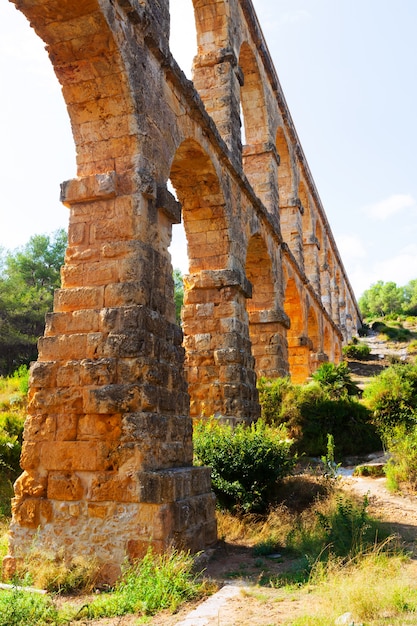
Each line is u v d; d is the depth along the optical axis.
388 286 119.94
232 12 18.36
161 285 10.21
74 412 8.95
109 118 10.28
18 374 24.48
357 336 69.88
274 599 6.73
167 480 8.31
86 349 9.20
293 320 28.23
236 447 12.16
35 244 50.41
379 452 17.58
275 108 25.19
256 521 11.13
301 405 18.44
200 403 14.91
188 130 12.80
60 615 6.50
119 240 9.79
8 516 12.26
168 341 9.94
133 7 10.12
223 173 15.52
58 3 9.32
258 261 21.50
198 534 8.93
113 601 6.88
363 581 6.50
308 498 12.34
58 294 9.77
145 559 7.61
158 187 10.42
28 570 8.20
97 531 8.33
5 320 41.34
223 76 17.48
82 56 9.98
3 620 6.09
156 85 11.20
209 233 15.76
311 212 37.19
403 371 20.06
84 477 8.67
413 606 5.84
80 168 10.36
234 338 15.09
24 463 8.96
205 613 6.35
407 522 10.29
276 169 23.62
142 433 8.54
